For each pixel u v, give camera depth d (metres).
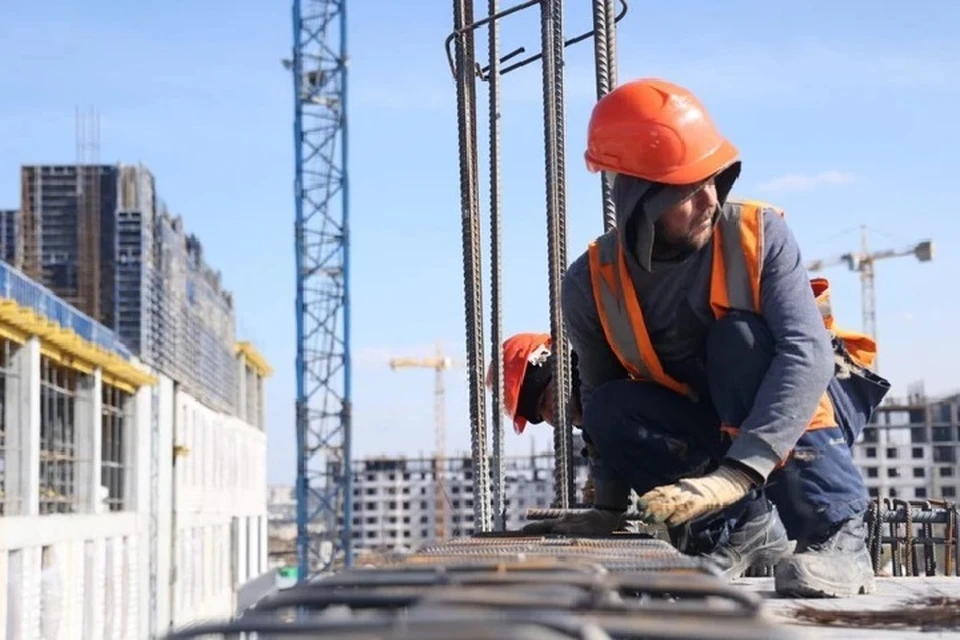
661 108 4.00
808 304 4.03
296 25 55.09
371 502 92.38
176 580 42.84
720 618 1.67
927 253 83.69
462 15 6.53
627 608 1.70
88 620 31.23
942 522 7.00
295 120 54.94
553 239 5.93
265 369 69.62
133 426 37.78
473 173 6.48
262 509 68.50
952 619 3.20
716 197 4.09
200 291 50.56
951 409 88.62
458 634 1.26
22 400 26.05
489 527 6.50
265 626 1.46
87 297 39.91
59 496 29.89
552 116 5.99
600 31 5.59
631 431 4.51
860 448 88.94
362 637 1.33
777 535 4.78
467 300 6.48
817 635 2.93
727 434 4.29
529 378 6.48
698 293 4.17
